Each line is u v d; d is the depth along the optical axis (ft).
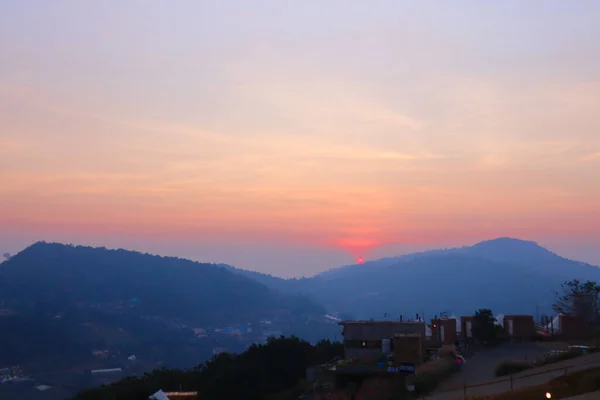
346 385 96.58
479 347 116.06
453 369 93.50
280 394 114.42
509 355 103.04
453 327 126.21
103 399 142.00
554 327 126.41
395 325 116.16
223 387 124.47
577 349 92.53
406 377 90.02
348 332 117.19
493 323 120.37
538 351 105.09
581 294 128.06
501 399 63.87
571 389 65.05
